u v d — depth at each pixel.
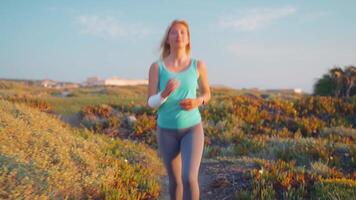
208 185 6.76
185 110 4.17
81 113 13.70
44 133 6.66
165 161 4.38
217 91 44.41
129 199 5.35
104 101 19.62
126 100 20.69
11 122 6.57
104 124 12.28
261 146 9.65
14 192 4.23
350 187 5.70
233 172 7.06
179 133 4.22
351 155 8.45
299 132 11.79
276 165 7.12
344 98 16.53
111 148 8.27
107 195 5.18
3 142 5.61
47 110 14.20
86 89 47.78
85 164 6.00
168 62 4.33
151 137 11.09
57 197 4.63
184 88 4.19
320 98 15.89
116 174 6.14
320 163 7.50
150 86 4.32
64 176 5.01
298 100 16.05
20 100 15.08
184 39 4.28
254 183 6.12
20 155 5.17
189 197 3.99
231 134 11.16
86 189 5.16
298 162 8.33
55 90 45.50
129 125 12.21
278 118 13.25
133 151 8.50
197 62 4.36
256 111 14.18
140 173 6.82
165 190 6.59
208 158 8.87
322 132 11.86
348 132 11.61
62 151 5.94
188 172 3.99
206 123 12.39
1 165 4.78
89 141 7.86
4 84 45.66
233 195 6.09
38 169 4.97
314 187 5.92
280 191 5.89
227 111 13.87
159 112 4.32
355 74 25.25
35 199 4.25
